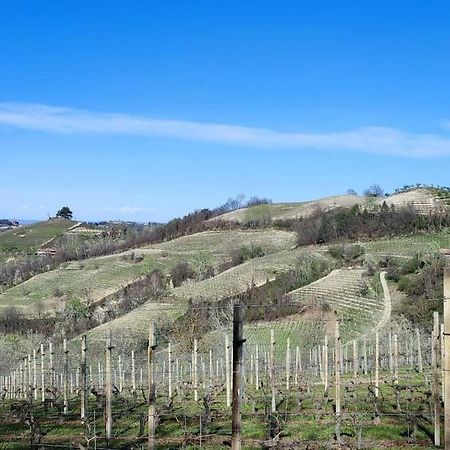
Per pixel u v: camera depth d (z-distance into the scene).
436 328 19.27
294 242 111.50
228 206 152.00
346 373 37.41
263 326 53.34
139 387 33.69
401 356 40.38
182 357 44.84
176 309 66.75
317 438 20.20
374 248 89.56
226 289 76.31
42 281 102.81
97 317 77.88
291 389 30.72
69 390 37.91
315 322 54.06
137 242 132.50
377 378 26.55
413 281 64.56
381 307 59.09
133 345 51.97
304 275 78.00
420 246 85.19
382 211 108.19
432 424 21.42
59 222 182.12
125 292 89.81
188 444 20.14
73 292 93.69
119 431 22.55
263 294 69.25
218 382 36.16
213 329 51.50
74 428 23.55
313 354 43.56
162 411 25.53
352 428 21.30
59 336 66.69
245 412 24.33
